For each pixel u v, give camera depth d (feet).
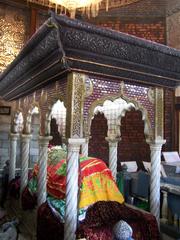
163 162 18.39
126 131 22.11
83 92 9.63
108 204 10.96
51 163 13.97
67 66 8.93
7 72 13.93
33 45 9.34
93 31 8.25
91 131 22.11
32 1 21.02
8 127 19.94
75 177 9.39
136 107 11.27
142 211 11.93
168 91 21.61
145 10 22.07
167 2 21.26
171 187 12.80
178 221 12.29
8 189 17.61
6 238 11.89
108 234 9.56
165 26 22.15
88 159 12.39
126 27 22.57
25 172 15.65
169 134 21.48
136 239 10.19
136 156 22.07
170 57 10.57
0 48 20.43
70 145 9.35
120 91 10.73
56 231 10.07
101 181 11.59
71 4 14.03
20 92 15.25
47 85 11.83
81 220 10.04
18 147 20.02
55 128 20.89
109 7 21.83
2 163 19.67
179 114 21.40
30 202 13.61
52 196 12.35
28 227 13.37
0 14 20.57
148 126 11.69
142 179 15.80
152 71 10.78
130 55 9.59
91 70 9.50
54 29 7.79
